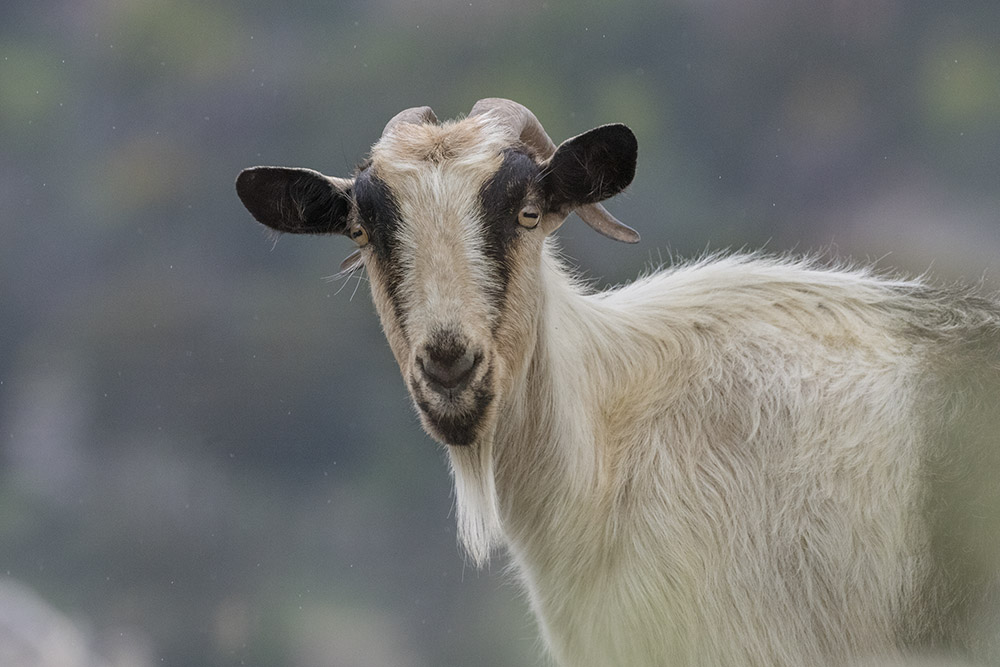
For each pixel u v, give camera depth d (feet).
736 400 66.44
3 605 140.46
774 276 71.31
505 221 61.57
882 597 63.10
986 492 62.85
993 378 65.10
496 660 198.80
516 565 74.43
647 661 63.82
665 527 63.72
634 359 69.46
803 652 62.75
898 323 68.90
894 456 64.03
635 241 71.82
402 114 67.72
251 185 67.10
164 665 202.90
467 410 59.93
